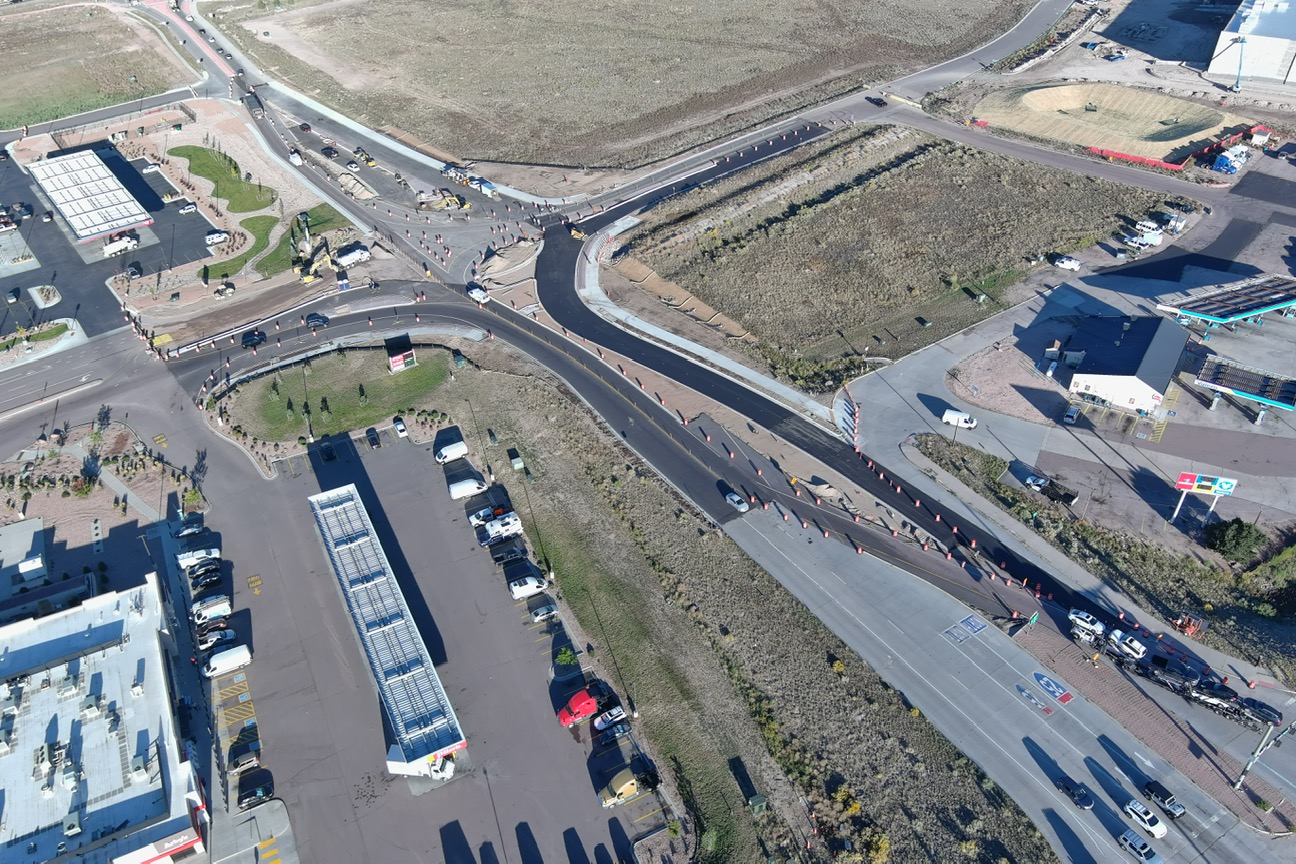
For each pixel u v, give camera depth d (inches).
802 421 3934.5
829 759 2709.2
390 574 3171.8
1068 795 2588.6
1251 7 7017.7
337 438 3927.2
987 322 4468.5
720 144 6240.2
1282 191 5462.6
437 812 2610.7
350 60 7829.7
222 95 7150.6
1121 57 7347.4
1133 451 3695.9
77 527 3526.1
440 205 5615.2
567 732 2800.2
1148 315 4416.8
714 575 3272.6
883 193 5595.5
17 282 4968.0
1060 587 3191.4
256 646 3085.6
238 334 4564.5
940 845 2495.1
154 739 2642.7
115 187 5551.2
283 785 2689.5
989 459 3698.3
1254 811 2544.3
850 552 3341.5
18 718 2699.3
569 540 3430.1
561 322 4603.8
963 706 2832.2
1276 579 3211.1
